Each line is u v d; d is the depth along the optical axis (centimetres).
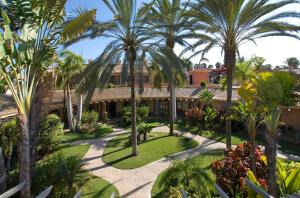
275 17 1512
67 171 939
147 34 1714
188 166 1120
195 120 2753
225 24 1577
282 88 703
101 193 1238
